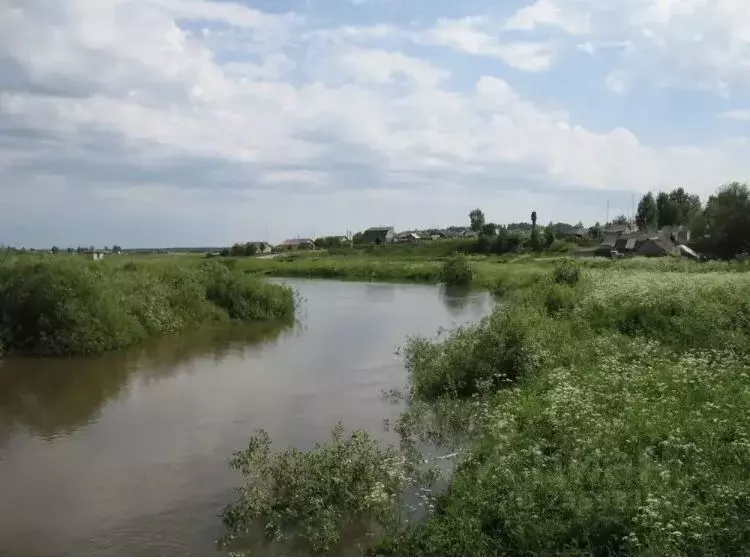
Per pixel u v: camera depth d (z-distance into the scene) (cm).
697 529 642
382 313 3058
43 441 1157
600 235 11506
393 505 809
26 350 1894
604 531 661
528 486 751
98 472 1005
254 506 818
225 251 9300
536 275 4003
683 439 873
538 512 704
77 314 1945
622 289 2128
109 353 1966
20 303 1920
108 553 758
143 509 873
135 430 1215
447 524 741
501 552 665
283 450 1073
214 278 2753
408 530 745
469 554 670
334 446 955
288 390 1512
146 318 2253
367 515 817
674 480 755
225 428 1221
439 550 691
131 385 1569
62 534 806
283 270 6147
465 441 1070
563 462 841
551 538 665
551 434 960
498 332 1507
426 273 5453
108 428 1230
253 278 2941
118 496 915
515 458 848
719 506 685
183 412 1332
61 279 1984
